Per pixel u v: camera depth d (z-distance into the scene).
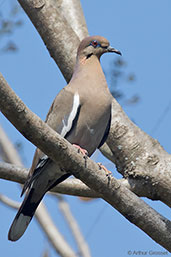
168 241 8.34
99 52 11.09
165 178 9.43
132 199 8.30
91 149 10.54
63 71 11.02
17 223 9.70
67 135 10.23
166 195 9.49
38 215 12.93
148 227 8.33
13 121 7.20
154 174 9.48
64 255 12.41
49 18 10.66
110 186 8.17
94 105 10.08
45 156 9.45
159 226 8.31
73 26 11.89
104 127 10.20
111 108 10.23
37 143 7.55
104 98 10.18
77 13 12.02
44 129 7.41
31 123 7.27
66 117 10.17
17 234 9.65
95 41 11.05
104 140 10.39
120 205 8.32
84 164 7.97
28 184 9.17
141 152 9.71
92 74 10.61
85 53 10.95
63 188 9.65
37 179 9.83
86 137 10.25
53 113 10.45
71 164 7.93
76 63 10.80
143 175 9.49
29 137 7.45
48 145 7.58
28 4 10.62
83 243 12.57
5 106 7.00
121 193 8.24
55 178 9.83
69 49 10.77
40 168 9.46
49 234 12.70
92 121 10.11
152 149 9.73
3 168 9.14
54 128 10.27
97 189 8.24
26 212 9.80
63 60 10.85
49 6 10.70
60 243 12.59
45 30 10.74
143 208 8.32
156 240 8.41
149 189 9.54
